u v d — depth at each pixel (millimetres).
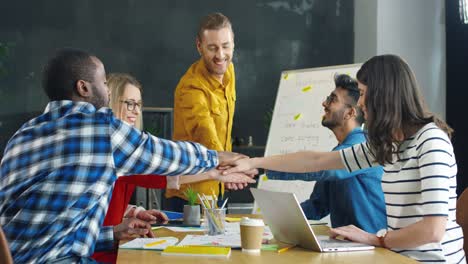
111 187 1824
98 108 1956
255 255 1795
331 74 3877
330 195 2633
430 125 1975
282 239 2039
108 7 6961
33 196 1740
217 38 3535
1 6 6746
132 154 1846
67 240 1752
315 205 2746
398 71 2021
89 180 1771
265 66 7258
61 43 6859
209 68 3600
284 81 4086
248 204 6688
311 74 3975
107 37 6957
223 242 2016
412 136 2016
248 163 2396
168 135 6895
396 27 6672
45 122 1843
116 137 1817
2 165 1803
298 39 7320
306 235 1860
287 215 1890
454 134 6141
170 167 1946
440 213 1852
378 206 2498
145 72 7031
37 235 1732
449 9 6281
